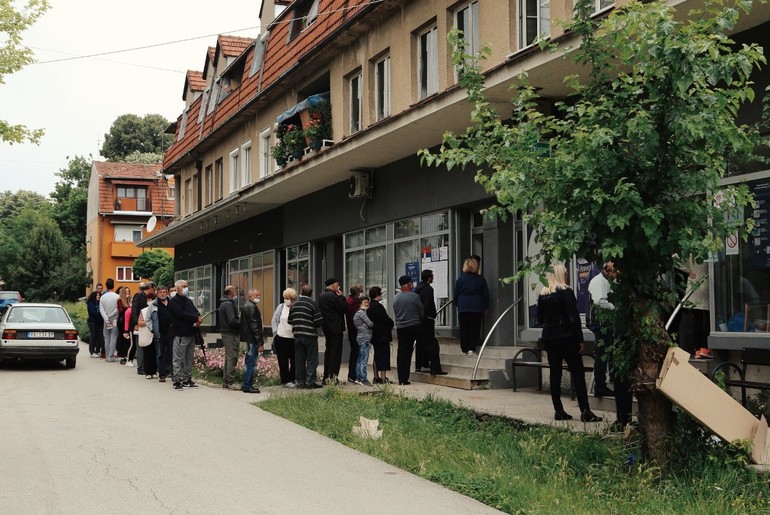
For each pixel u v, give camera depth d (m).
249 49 27.30
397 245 18.08
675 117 6.73
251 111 25.84
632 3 6.85
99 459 8.16
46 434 9.66
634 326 7.34
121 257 62.81
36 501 6.45
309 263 22.98
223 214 27.08
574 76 7.73
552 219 7.25
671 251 7.06
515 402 11.51
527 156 7.45
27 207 84.44
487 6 13.94
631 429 7.85
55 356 19.09
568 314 9.55
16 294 56.66
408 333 14.02
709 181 6.93
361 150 16.75
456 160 7.72
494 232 14.77
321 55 19.80
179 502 6.43
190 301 14.99
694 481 6.52
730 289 10.10
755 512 5.89
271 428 10.17
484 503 6.48
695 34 6.71
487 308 14.87
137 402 12.77
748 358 9.41
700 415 6.94
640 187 7.12
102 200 62.44
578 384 9.62
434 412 10.70
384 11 17.08
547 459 7.61
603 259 7.48
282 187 21.64
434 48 16.11
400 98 16.84
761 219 9.73
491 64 13.78
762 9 8.84
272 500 6.51
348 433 9.48
